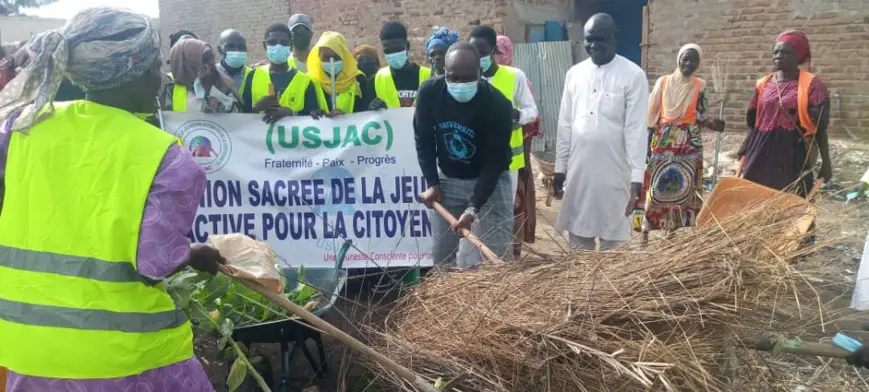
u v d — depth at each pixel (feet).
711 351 9.07
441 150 13.09
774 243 9.74
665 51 33.60
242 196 15.93
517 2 36.09
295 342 11.43
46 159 6.29
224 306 10.62
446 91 12.54
